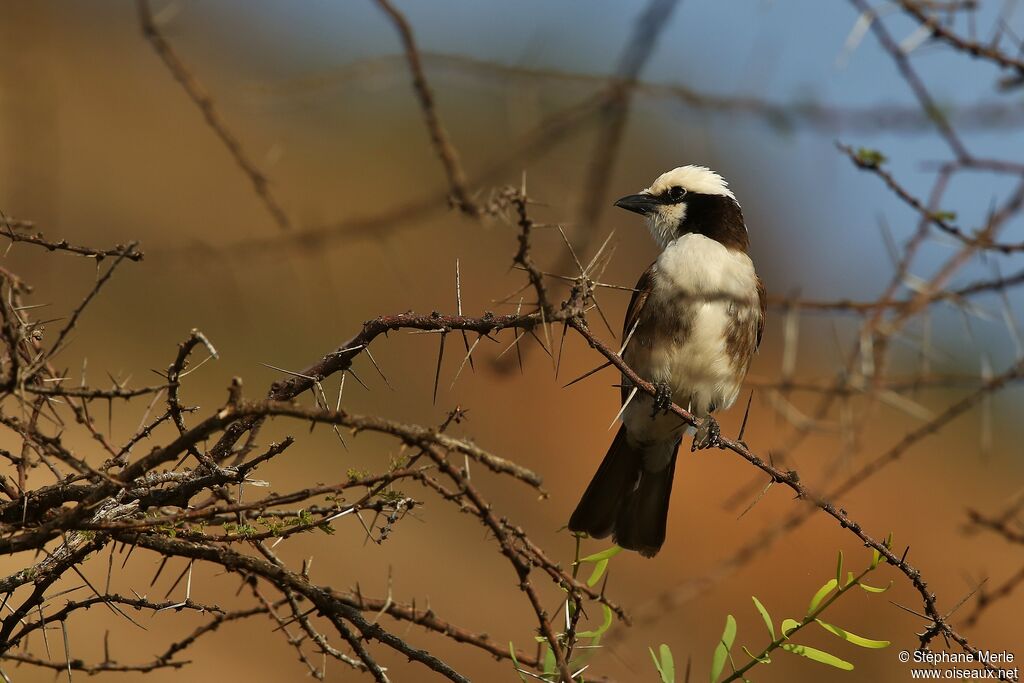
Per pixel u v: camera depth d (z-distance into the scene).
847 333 11.54
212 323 21.28
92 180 23.62
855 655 17.89
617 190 26.69
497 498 21.22
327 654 5.14
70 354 19.30
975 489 22.19
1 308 4.54
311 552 18.06
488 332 5.57
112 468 5.23
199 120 25.91
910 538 20.42
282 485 18.98
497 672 16.98
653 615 7.81
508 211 5.66
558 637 5.43
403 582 18.25
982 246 7.61
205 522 5.19
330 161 26.39
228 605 16.09
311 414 4.47
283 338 21.81
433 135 6.37
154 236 22.91
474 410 22.50
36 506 5.21
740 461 20.70
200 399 19.86
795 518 7.90
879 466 7.79
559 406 22.84
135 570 15.65
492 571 19.20
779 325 24.70
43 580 5.07
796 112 7.72
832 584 5.71
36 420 5.12
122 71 25.70
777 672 17.59
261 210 24.19
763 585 18.91
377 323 5.66
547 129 7.75
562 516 21.25
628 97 7.73
